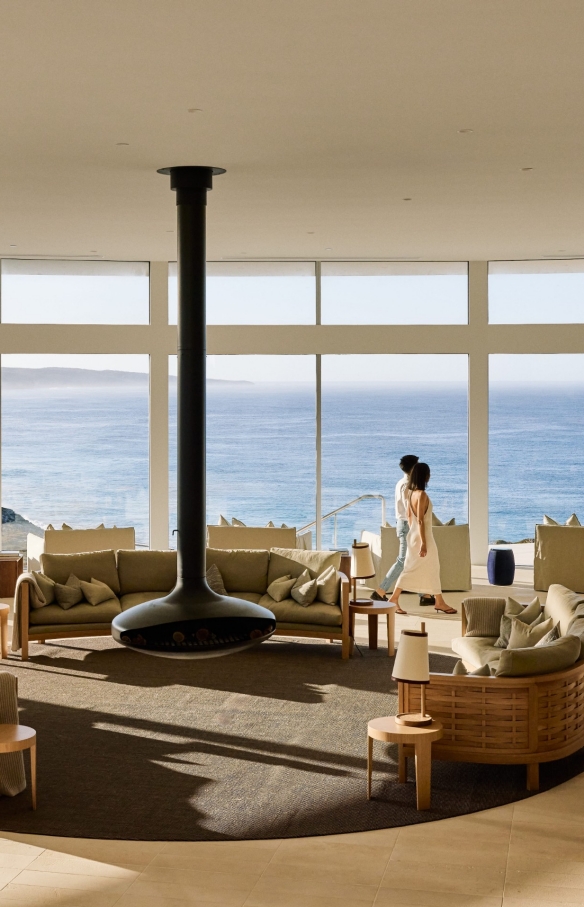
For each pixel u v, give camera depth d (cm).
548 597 806
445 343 1386
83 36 508
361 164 791
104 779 616
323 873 491
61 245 1220
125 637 802
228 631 809
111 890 473
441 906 457
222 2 463
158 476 1399
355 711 757
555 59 542
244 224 1067
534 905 457
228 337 1387
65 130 691
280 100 620
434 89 596
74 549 1083
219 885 478
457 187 874
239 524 1169
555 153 754
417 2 463
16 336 1365
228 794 591
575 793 596
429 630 1020
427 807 570
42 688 819
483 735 597
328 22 489
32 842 527
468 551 1227
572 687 619
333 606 937
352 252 1291
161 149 747
